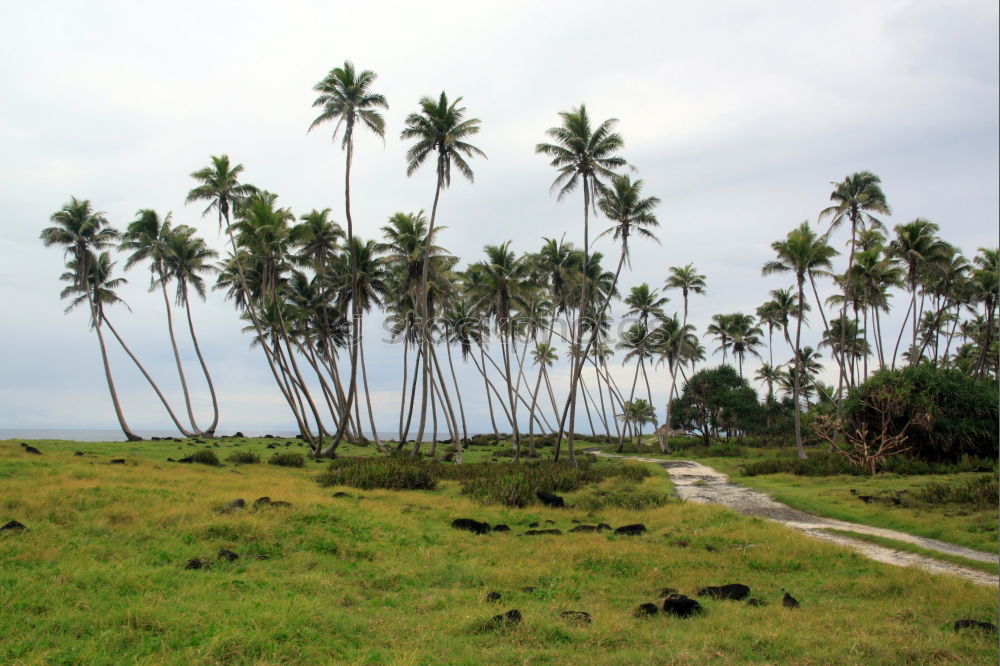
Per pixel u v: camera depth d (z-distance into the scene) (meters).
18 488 14.23
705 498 22.89
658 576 10.48
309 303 47.06
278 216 38.38
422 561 10.89
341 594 8.45
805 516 18.44
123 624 6.39
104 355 44.59
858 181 43.56
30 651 5.54
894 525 16.03
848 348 61.50
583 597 9.04
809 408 58.69
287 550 10.77
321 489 20.50
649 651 6.39
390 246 38.56
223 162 40.72
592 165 33.81
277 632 6.33
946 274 45.72
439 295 41.38
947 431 30.44
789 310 55.72
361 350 49.66
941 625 7.78
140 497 13.96
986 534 13.84
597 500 20.03
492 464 34.44
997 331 57.78
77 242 44.31
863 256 45.50
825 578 10.62
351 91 33.03
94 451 28.33
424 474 23.69
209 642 5.94
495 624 7.14
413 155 35.25
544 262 43.69
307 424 45.53
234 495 15.73
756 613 8.16
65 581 7.81
